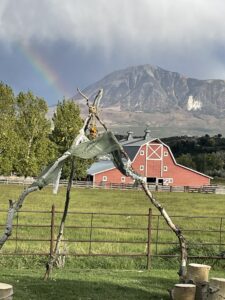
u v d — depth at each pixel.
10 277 13.76
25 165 71.12
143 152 94.12
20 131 73.75
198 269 11.47
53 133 75.50
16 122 73.56
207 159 126.56
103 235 23.27
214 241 22.17
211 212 42.97
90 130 12.76
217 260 17.02
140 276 14.88
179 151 155.25
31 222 27.44
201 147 153.25
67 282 13.45
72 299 11.87
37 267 15.80
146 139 97.00
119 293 12.65
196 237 24.12
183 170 95.12
